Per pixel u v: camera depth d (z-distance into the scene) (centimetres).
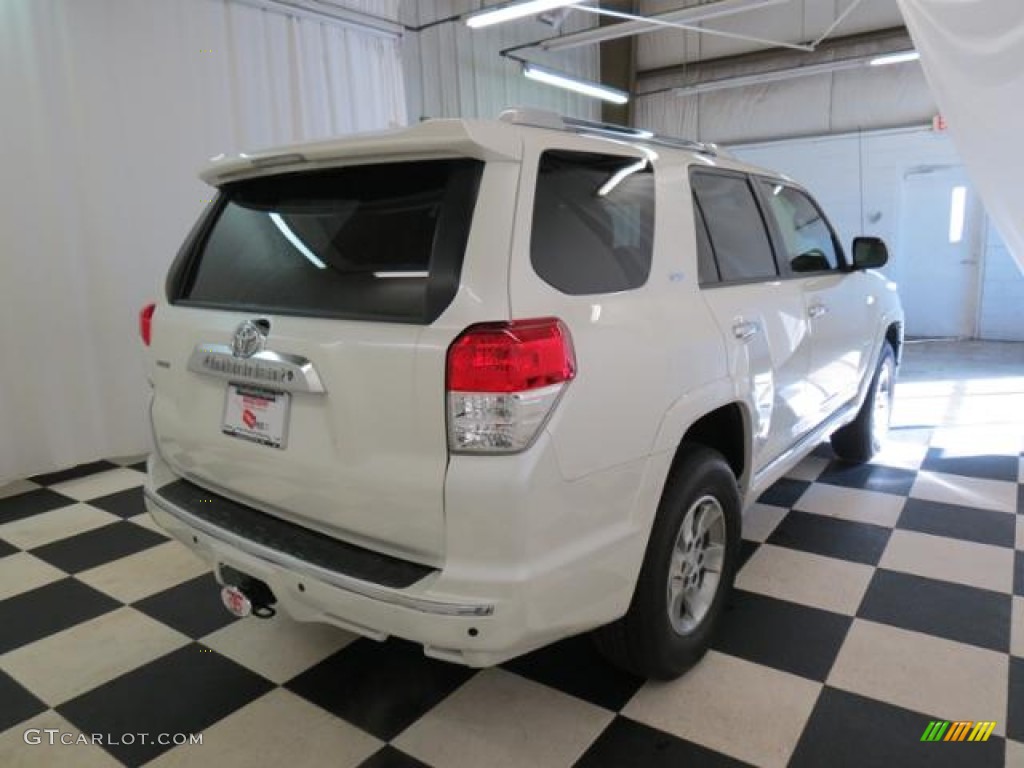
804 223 305
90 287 422
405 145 151
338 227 168
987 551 284
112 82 421
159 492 201
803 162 952
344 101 574
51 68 395
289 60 530
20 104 385
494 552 140
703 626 208
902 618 237
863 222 932
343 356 150
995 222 388
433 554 146
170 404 203
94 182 418
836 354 304
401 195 159
